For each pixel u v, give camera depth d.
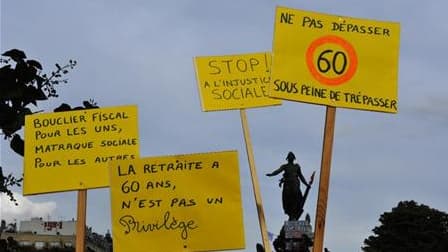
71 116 4.91
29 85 3.52
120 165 4.75
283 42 4.36
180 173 4.76
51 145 4.84
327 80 4.36
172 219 4.71
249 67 5.90
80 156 4.86
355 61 4.39
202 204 4.73
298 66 4.34
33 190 4.78
